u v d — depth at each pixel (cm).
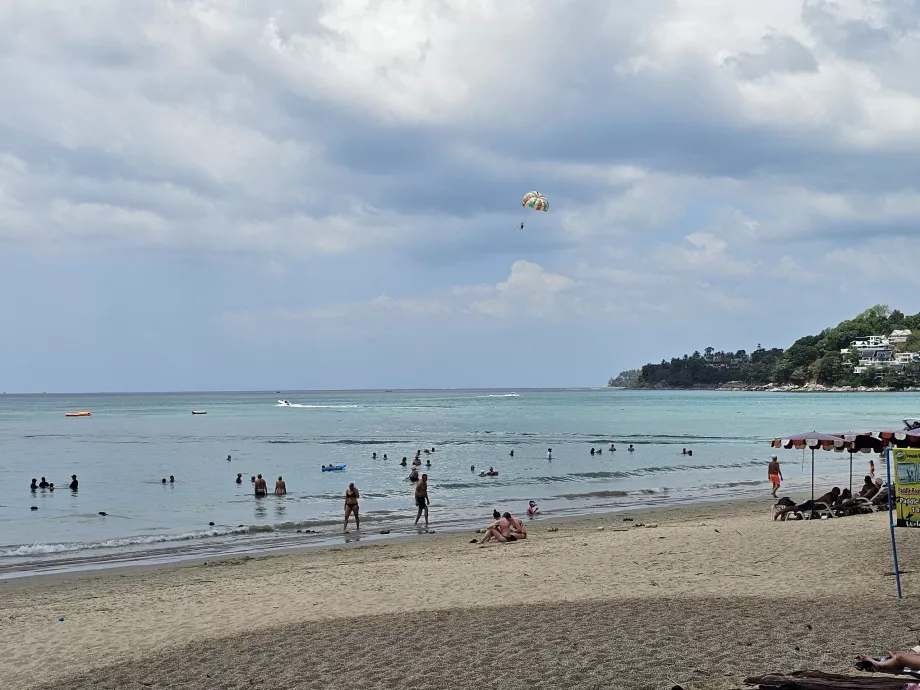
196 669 1152
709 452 6588
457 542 2547
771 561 1745
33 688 1119
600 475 4900
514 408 18225
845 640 1126
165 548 2602
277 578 1889
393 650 1176
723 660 1056
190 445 7831
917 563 1650
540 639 1192
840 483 4366
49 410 19900
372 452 6806
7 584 2055
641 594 1484
